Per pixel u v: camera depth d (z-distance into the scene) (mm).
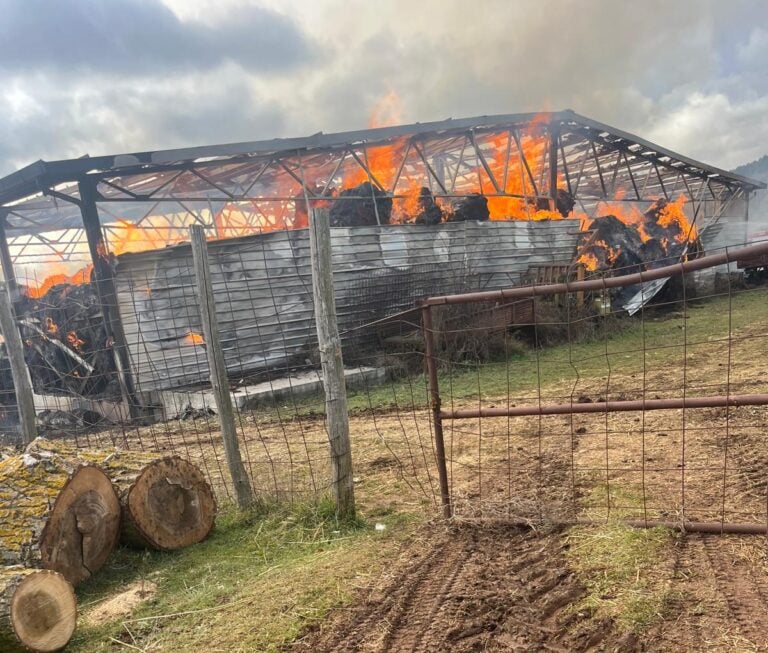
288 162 15102
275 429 8578
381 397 9906
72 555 3857
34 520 3641
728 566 3148
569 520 3924
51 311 12398
